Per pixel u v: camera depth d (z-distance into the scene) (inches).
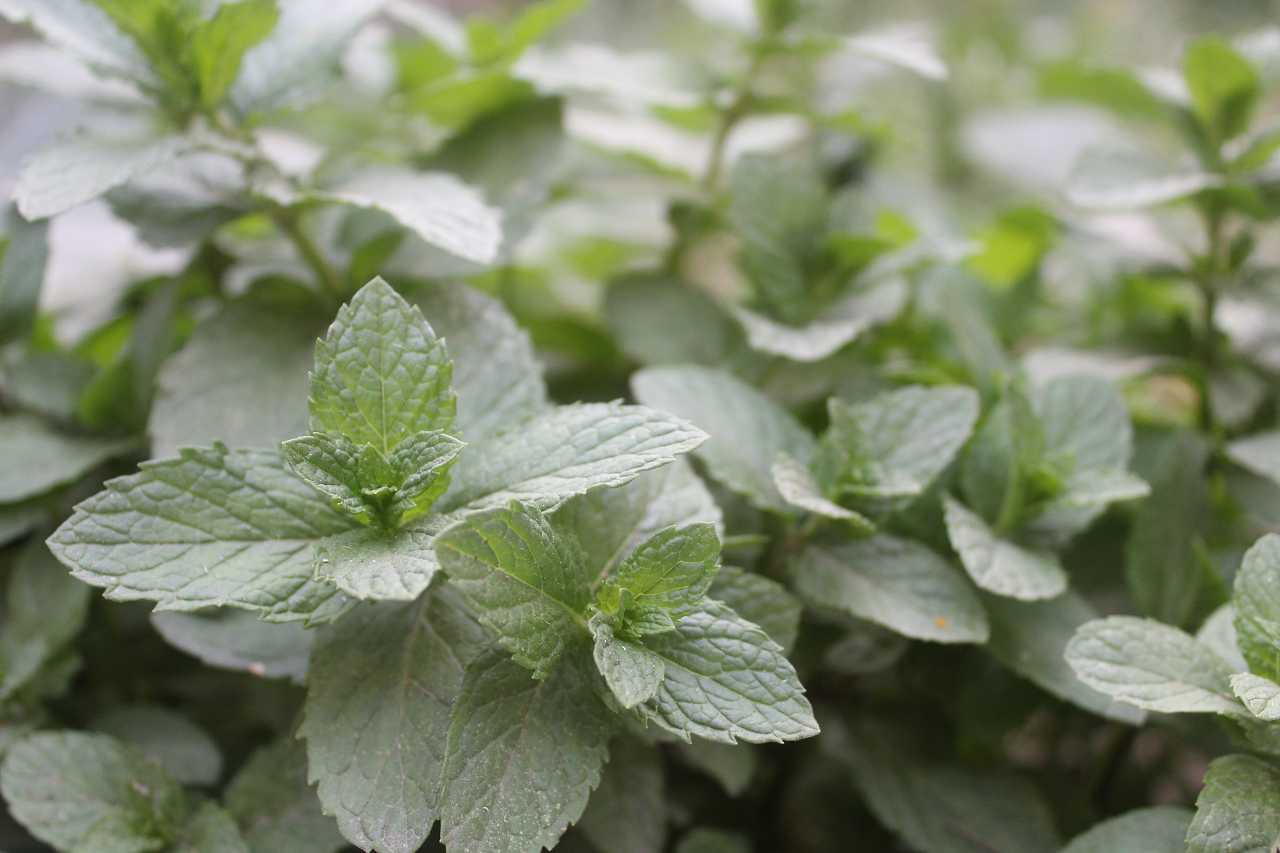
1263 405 18.2
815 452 15.8
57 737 15.5
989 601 16.1
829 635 16.5
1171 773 18.1
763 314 17.9
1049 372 18.3
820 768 17.9
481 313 16.1
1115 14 32.8
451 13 35.0
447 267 17.1
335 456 14.4
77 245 21.4
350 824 14.1
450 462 14.3
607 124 22.6
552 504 14.2
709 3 19.9
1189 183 18.0
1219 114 18.4
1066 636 15.9
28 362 17.3
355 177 16.6
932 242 17.7
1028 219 20.0
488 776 14.0
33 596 16.4
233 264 18.7
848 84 26.2
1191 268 18.9
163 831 15.2
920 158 30.3
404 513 14.5
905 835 16.3
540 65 19.1
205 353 16.4
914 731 17.0
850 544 15.8
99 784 15.3
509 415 15.6
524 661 13.9
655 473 15.3
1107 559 17.6
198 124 16.7
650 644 14.3
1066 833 17.0
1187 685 14.7
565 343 19.7
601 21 36.4
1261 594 14.7
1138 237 21.2
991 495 16.1
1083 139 28.5
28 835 16.3
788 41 19.0
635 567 14.3
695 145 23.8
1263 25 33.8
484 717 14.2
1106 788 17.6
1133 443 18.2
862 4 33.0
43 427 17.1
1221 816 14.3
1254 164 18.3
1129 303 21.6
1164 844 14.9
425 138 21.4
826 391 17.9
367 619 14.7
